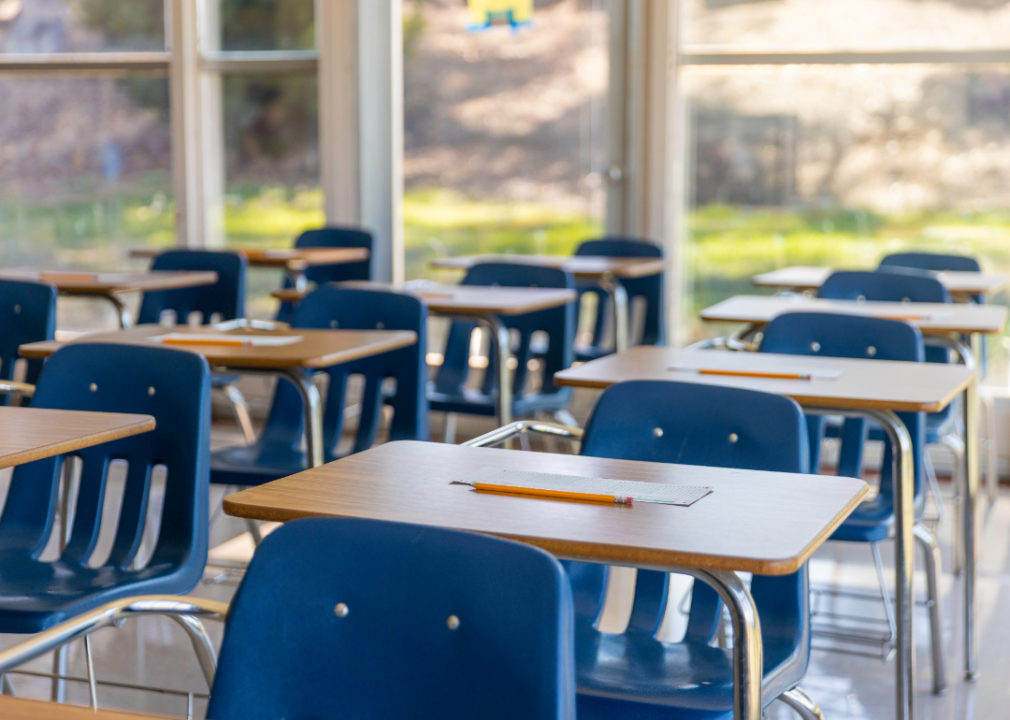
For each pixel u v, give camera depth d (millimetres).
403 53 5836
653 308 4957
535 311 4227
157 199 6293
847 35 5188
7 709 1018
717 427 1984
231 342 2939
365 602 1193
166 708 2732
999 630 3334
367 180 5926
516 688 1117
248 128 6086
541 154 5699
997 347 5164
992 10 5000
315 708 1192
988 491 4801
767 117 5340
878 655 2930
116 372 2283
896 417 2309
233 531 4180
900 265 4789
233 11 6027
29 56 6375
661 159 5445
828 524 1413
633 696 1648
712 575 1332
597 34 5539
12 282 3398
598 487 1562
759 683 1325
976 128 5074
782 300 3990
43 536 2264
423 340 3191
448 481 1617
